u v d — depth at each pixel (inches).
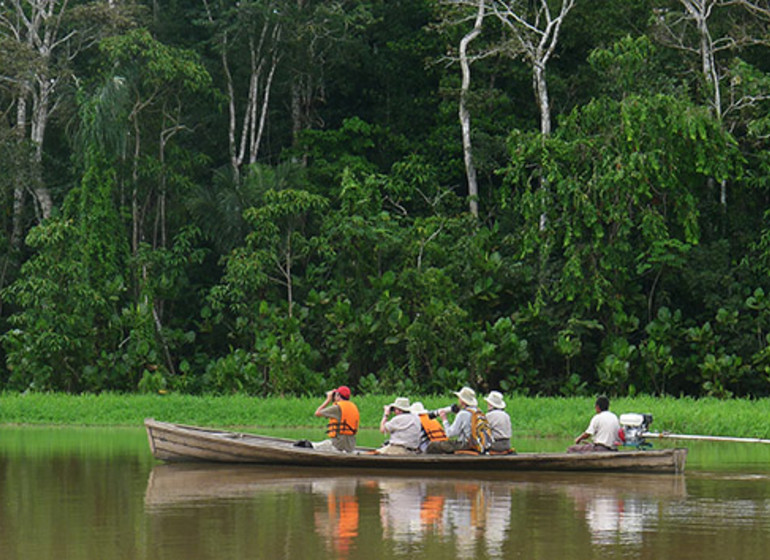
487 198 2886.3
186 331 2682.1
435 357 2269.9
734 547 651.5
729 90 2422.5
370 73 3016.7
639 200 2255.2
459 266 2407.7
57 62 2859.3
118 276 2412.6
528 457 1067.3
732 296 2322.8
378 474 1058.7
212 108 2883.9
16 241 2738.7
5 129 2576.3
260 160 3016.7
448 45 2672.2
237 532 705.6
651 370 2250.2
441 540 674.8
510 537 686.5
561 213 2297.0
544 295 2394.2
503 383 2278.5
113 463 1163.3
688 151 2244.1
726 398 2202.3
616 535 693.9
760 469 1115.9
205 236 2573.8
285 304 2429.9
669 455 1052.5
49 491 923.4
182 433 1141.7
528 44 2591.0
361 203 2438.5
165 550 642.8
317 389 2249.0
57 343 2294.5
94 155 2401.6
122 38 2440.9
